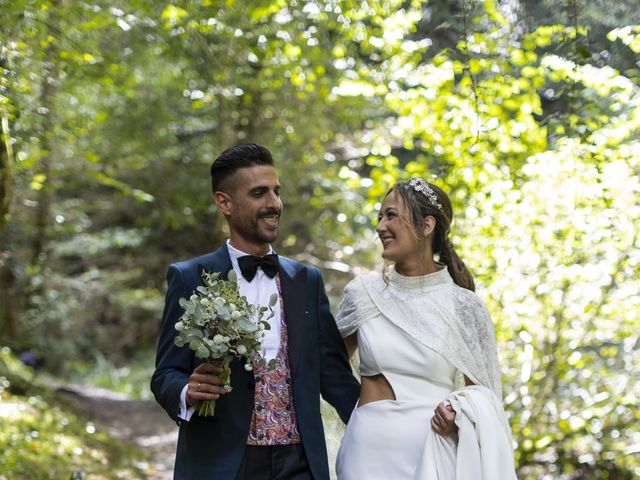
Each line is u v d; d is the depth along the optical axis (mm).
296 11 7102
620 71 5602
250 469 3270
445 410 3301
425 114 6242
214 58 7984
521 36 6148
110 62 7918
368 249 10070
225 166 3451
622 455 6574
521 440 6547
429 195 3578
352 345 3771
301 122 10852
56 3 6227
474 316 3496
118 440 8680
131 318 16578
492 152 6031
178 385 3217
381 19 6340
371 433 3438
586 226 5703
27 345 11664
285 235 12102
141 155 11891
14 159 6277
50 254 13219
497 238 6055
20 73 5695
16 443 6586
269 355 3381
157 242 15234
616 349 6492
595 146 5516
